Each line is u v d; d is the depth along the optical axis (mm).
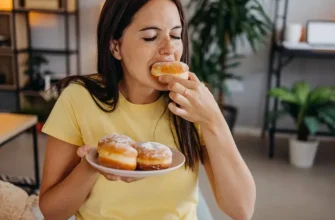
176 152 954
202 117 933
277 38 3797
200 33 3463
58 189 986
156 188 1008
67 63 4090
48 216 1041
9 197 1417
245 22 3340
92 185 1000
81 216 1056
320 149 3705
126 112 1051
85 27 4047
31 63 3998
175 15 939
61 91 1099
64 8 3801
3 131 2182
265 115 3910
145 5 921
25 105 4074
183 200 1032
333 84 3850
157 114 1060
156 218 1024
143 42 928
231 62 3916
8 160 3264
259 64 3900
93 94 1038
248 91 3988
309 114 3244
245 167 1011
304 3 3719
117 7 957
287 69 3873
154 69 917
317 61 3818
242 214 1027
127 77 1031
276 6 3709
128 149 840
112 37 988
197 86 906
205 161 1092
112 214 1015
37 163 2562
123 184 996
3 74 4008
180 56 972
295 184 2959
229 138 978
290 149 3332
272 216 2500
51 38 4129
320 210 2592
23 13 3963
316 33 3611
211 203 2648
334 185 2959
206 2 3357
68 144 1033
